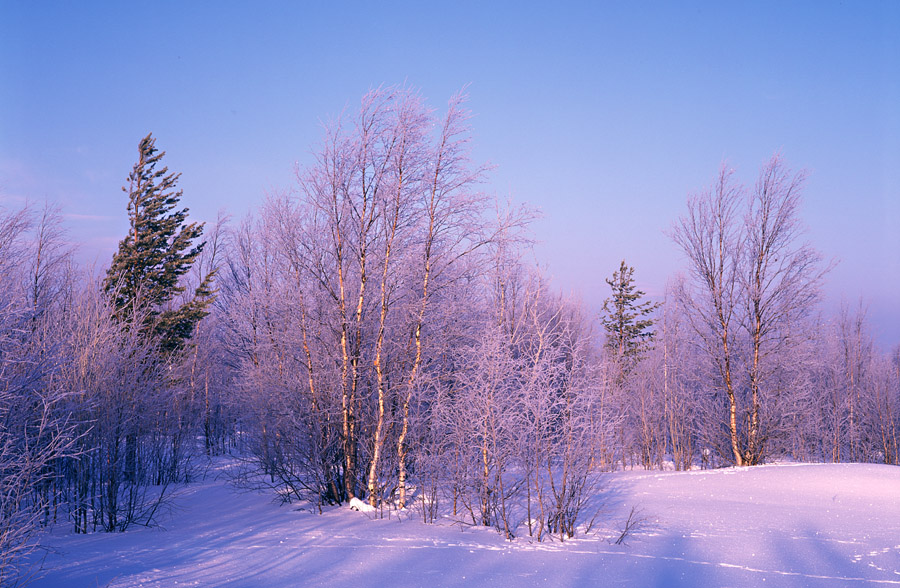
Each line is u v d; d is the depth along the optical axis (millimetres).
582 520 14109
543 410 12695
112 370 15953
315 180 16219
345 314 16516
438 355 16812
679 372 37312
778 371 29000
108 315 18672
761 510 15914
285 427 17688
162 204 35375
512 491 13547
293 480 18438
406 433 16094
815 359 30422
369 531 12758
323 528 13211
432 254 16469
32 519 10281
